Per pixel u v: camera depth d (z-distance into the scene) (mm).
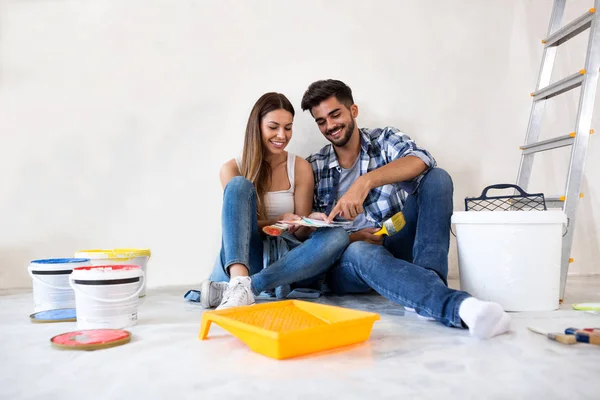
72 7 2393
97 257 1895
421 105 2543
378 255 1546
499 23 2598
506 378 917
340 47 2502
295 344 1066
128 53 2420
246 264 1623
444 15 2562
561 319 1436
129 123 2422
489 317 1197
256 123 2035
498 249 1564
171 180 2441
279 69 2480
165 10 2434
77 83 2396
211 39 2453
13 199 2359
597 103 2668
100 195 2408
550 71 2451
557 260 1607
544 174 2607
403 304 1438
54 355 1116
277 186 2133
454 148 2562
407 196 2000
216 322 1230
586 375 928
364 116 2510
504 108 2594
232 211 1662
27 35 2369
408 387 879
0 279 2342
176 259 2443
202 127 2453
